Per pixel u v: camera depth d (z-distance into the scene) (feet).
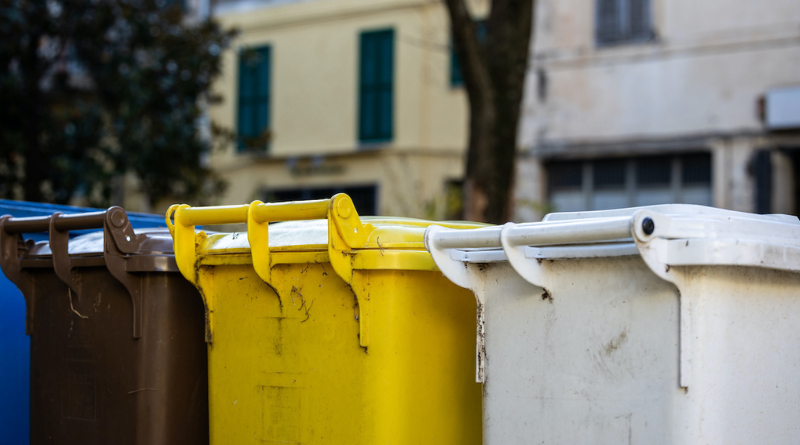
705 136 39.73
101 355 9.96
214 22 39.55
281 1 52.85
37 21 36.29
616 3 42.04
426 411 8.65
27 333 10.67
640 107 41.29
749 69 39.09
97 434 9.93
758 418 7.22
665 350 6.92
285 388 8.93
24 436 11.92
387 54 49.47
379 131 49.49
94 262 9.86
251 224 8.75
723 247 6.64
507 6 28.37
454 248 7.91
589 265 7.45
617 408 7.18
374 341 8.39
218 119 54.49
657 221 6.68
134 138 36.60
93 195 38.47
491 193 27.14
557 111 43.04
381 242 8.34
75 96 38.93
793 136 38.09
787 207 38.29
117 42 38.34
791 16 38.37
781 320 7.52
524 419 7.79
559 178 43.42
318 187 51.47
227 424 9.36
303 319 8.84
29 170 35.88
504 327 8.02
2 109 35.22
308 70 51.93
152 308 9.62
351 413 8.46
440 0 47.83
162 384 9.59
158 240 9.72
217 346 9.50
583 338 7.45
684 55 40.42
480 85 27.17
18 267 10.57
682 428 6.79
